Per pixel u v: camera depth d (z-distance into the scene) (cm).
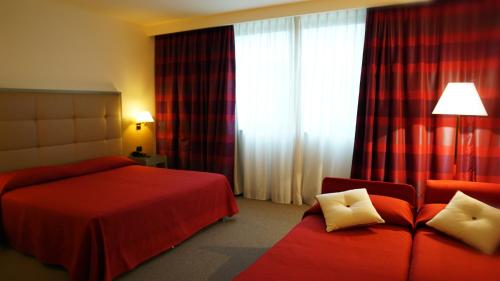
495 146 296
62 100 354
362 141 351
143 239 242
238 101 434
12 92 309
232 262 256
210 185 317
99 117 397
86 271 211
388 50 329
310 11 357
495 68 291
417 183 323
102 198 252
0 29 307
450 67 308
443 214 214
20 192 270
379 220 221
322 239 206
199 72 449
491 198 236
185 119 462
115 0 352
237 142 441
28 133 324
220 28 423
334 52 363
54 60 354
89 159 386
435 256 179
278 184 412
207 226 327
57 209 230
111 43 420
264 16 383
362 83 343
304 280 156
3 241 273
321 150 382
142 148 474
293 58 388
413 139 324
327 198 244
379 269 167
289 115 396
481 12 294
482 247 186
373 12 332
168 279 231
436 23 310
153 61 484
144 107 475
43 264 244
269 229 324
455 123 311
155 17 423
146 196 259
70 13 367
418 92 319
